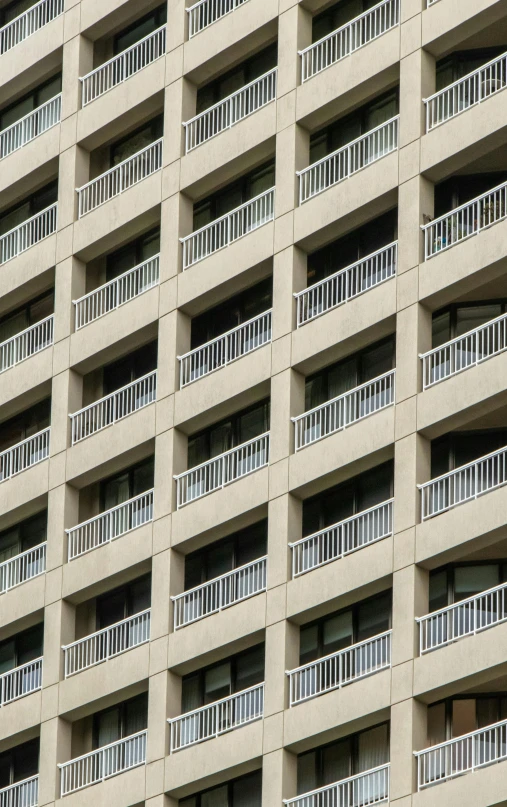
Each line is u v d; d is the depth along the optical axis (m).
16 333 97.62
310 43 88.75
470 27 83.12
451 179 84.19
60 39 97.25
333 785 78.88
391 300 82.12
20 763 90.94
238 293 89.62
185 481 87.12
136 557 87.19
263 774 80.69
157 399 88.44
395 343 83.50
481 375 79.06
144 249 93.81
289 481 83.25
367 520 83.00
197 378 87.38
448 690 77.50
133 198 91.88
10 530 94.81
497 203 83.00
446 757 78.31
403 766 76.94
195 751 83.06
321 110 86.62
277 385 84.69
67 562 89.81
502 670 76.25
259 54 91.75
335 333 83.44
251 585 85.56
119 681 86.31
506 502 77.31
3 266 96.25
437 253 81.38
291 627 82.00
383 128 86.56
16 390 93.75
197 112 92.75
